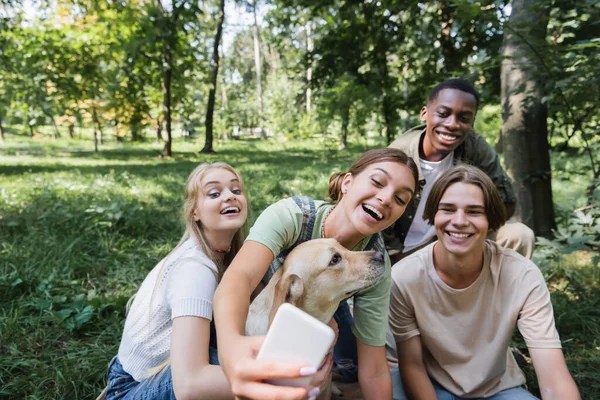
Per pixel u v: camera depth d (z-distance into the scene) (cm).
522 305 114
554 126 293
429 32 446
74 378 148
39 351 168
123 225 311
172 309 99
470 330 118
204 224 113
